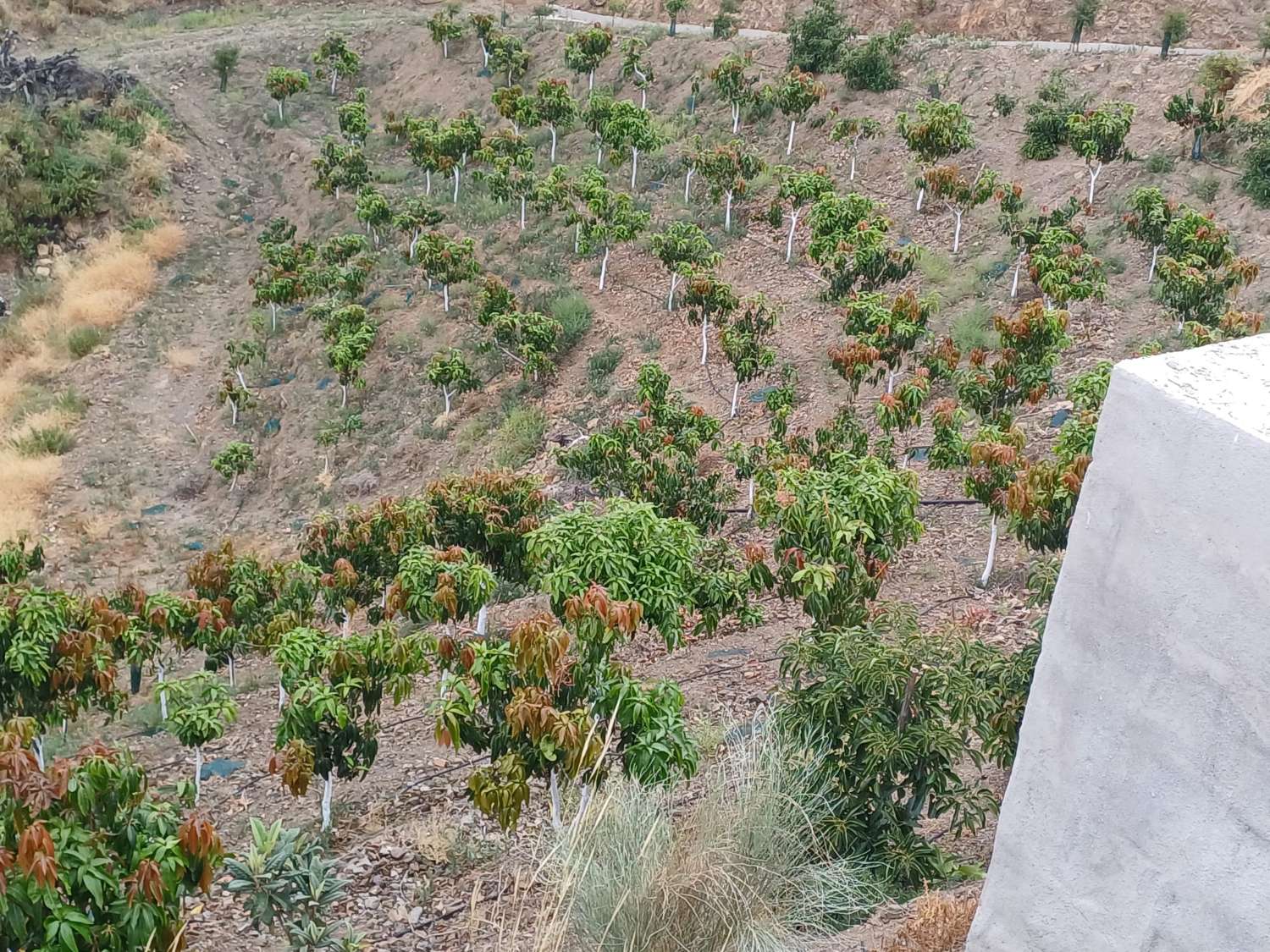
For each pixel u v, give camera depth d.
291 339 31.50
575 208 31.25
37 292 33.53
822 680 10.38
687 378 24.70
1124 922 3.45
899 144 31.31
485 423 25.72
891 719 8.77
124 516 25.78
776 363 24.17
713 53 38.34
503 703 10.09
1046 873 3.72
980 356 17.61
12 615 12.99
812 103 32.16
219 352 31.86
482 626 16.66
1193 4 37.12
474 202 34.81
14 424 28.91
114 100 40.84
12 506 25.66
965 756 11.25
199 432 29.03
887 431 16.86
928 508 17.86
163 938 6.55
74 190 36.19
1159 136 27.80
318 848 8.83
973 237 27.16
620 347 26.53
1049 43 35.66
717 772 8.05
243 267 35.91
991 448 13.80
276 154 40.84
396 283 31.83
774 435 18.75
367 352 28.53
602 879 6.31
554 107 36.09
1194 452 2.95
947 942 6.12
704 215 30.91
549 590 11.68
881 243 23.08
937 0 40.97
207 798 14.38
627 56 38.66
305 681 11.77
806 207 29.92
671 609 11.91
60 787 6.51
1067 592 3.45
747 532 18.45
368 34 47.62
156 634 16.09
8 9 47.94
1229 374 3.15
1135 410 3.11
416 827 11.50
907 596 15.31
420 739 14.59
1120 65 30.66
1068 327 22.17
